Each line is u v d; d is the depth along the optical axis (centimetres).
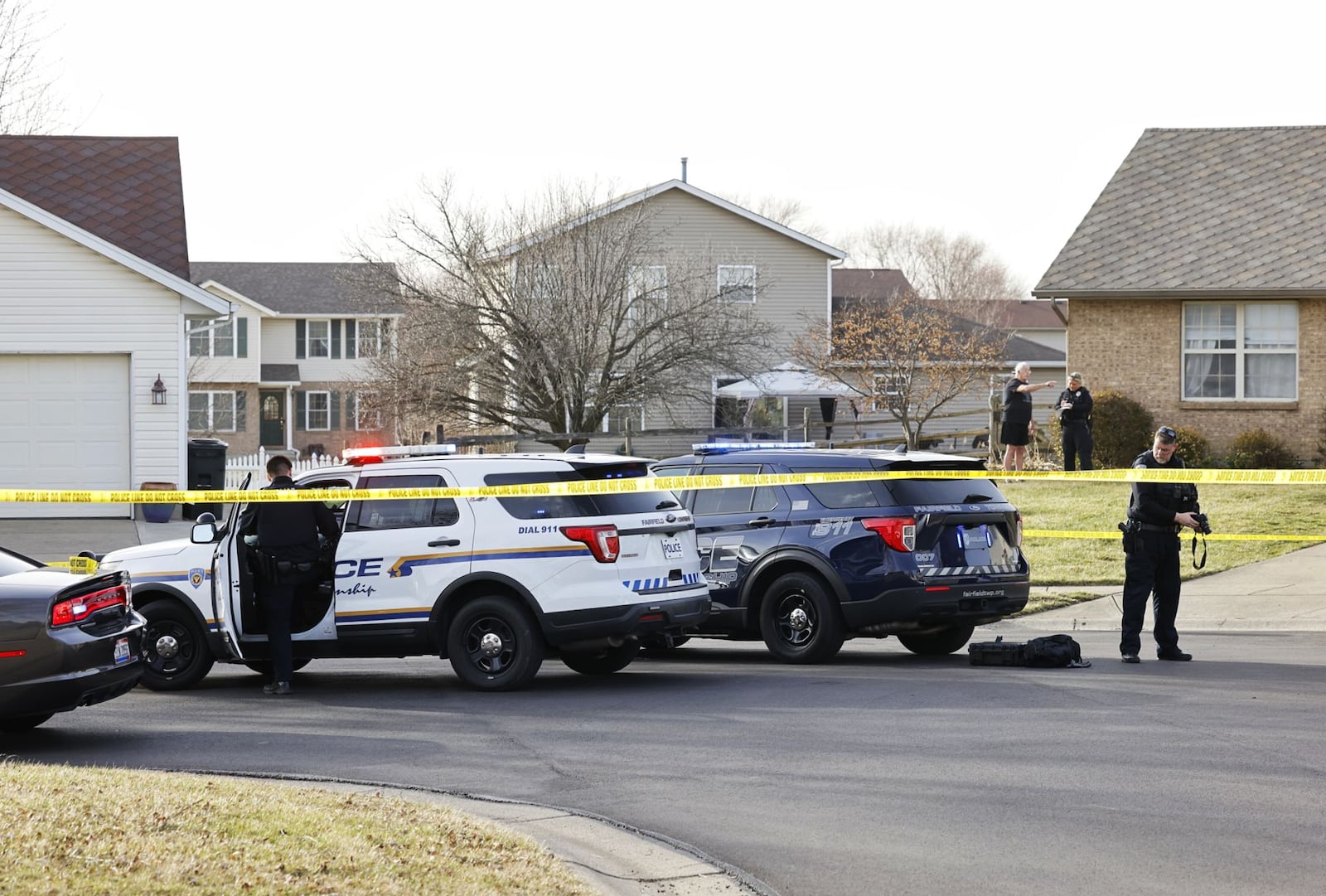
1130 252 4069
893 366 5284
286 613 1655
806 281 6131
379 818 944
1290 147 4331
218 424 8156
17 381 3556
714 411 5284
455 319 4597
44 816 887
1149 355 4031
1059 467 3872
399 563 1658
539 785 1153
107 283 3572
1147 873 897
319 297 8525
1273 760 1194
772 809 1067
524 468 1653
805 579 1820
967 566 1784
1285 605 2278
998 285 11794
